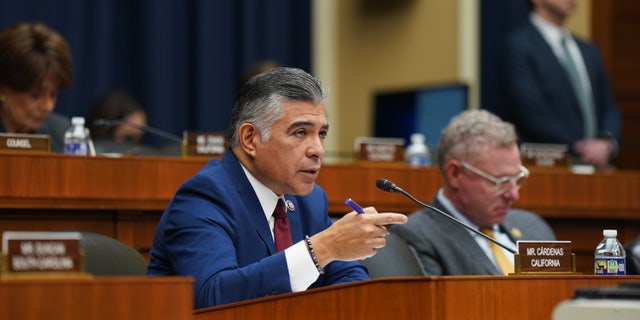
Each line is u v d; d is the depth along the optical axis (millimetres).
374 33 13766
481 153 6758
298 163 5328
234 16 12781
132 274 5496
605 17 13734
